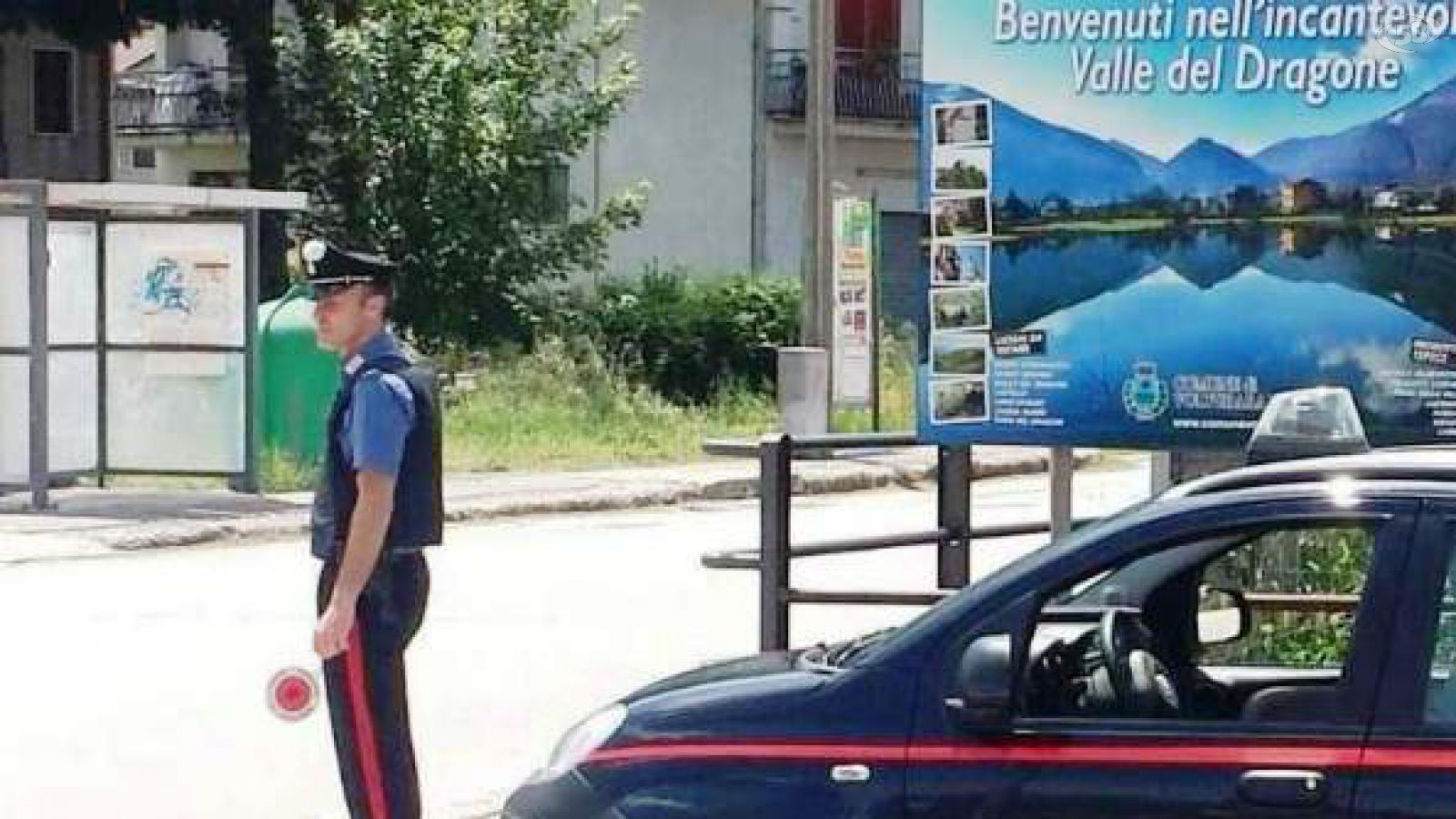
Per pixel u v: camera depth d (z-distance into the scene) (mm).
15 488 23484
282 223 38531
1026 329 12320
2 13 39188
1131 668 6676
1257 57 11820
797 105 47688
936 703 6523
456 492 26375
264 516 23000
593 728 7078
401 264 38594
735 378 39312
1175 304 12039
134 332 24438
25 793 11547
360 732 8969
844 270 31594
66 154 46438
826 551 12031
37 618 17078
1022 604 6555
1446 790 5980
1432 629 6133
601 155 46906
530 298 39469
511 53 39438
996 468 31453
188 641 16094
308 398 26047
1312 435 7312
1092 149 12133
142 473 24625
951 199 12461
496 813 11289
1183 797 6207
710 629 16906
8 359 23406
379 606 8969
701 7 47375
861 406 31984
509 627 16938
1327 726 6188
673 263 47375
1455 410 11609
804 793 6574
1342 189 11727
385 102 38750
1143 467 32875
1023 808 6348
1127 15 12031
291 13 44219
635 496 27094
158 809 11250
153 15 39469
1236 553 8922
